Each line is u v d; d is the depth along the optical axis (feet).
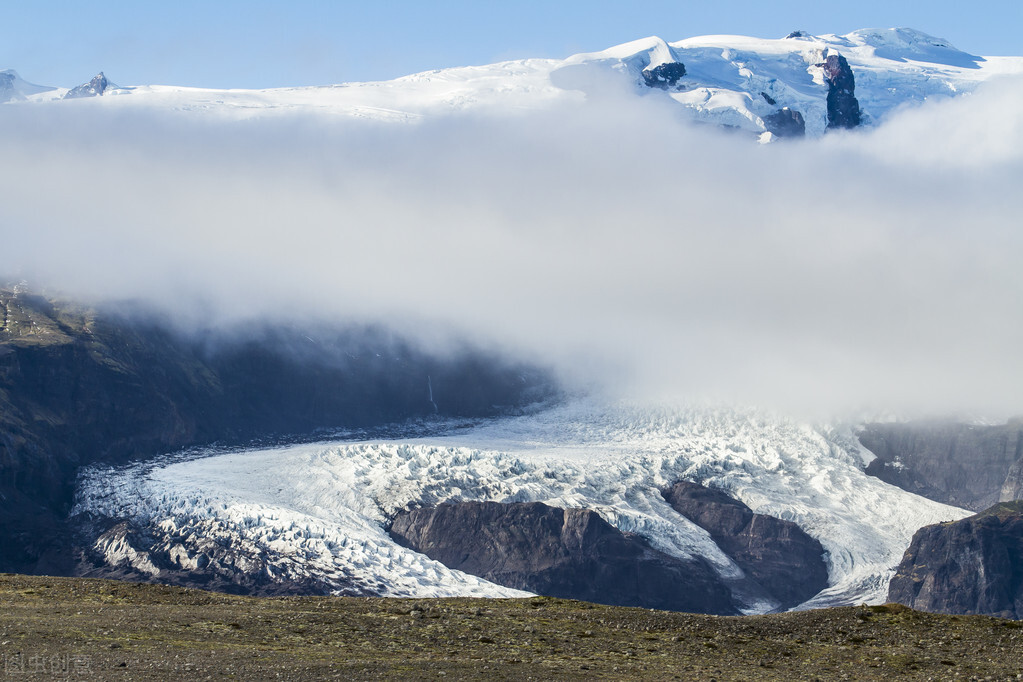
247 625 289.33
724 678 263.49
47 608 302.86
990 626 313.94
